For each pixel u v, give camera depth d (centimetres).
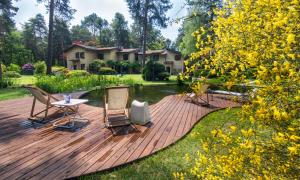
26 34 5038
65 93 1178
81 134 498
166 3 3077
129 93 593
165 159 382
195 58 241
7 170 332
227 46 198
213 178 201
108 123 564
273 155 163
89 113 696
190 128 554
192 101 949
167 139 473
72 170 336
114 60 4109
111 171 345
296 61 148
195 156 392
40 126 551
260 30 176
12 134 490
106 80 1636
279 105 149
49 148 416
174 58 3725
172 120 635
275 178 160
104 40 7044
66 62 4300
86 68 3934
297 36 145
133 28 6656
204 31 231
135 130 534
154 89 1541
